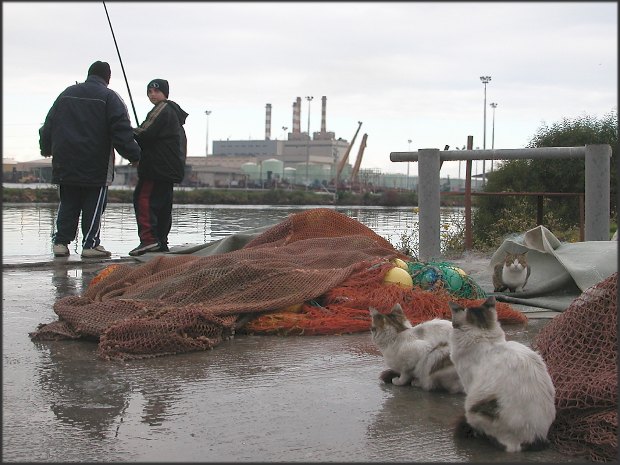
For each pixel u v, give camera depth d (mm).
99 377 4227
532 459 3104
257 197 44031
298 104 129500
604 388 3412
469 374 3387
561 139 16781
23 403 3725
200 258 7172
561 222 15062
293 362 4621
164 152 10062
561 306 6418
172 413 3598
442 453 3145
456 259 10234
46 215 21062
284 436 3311
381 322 4199
